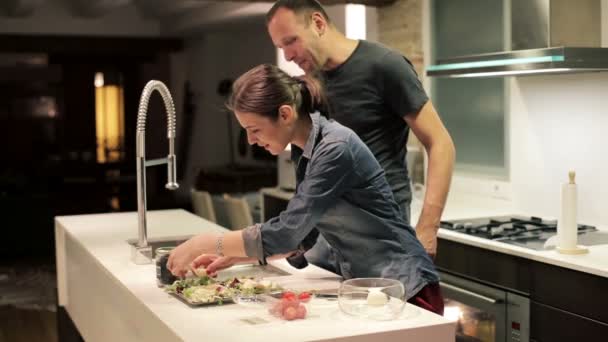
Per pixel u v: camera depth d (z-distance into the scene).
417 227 2.75
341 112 2.81
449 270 3.79
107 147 10.99
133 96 11.39
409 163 5.06
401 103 2.74
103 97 11.20
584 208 3.93
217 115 11.38
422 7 4.94
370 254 2.28
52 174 10.60
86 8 9.91
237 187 9.84
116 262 2.71
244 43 10.80
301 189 2.16
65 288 3.81
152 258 2.76
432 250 2.73
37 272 7.79
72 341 3.57
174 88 11.65
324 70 2.83
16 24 10.58
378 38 5.39
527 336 3.32
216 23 10.36
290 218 2.13
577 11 3.61
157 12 10.88
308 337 1.77
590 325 3.02
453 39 4.72
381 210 2.25
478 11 4.45
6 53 10.52
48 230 8.66
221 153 11.35
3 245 8.48
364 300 1.92
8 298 6.71
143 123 2.69
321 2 5.16
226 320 1.93
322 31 2.77
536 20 3.64
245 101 2.11
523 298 3.33
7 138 10.49
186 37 11.60
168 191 11.64
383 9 5.30
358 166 2.16
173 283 2.28
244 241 2.16
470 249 3.64
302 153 2.32
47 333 5.59
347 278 2.36
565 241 3.24
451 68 3.97
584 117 3.89
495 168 4.55
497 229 3.73
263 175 9.95
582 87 3.89
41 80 10.69
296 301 1.94
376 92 2.77
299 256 2.54
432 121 2.75
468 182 4.75
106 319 2.72
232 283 2.20
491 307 3.48
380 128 2.79
